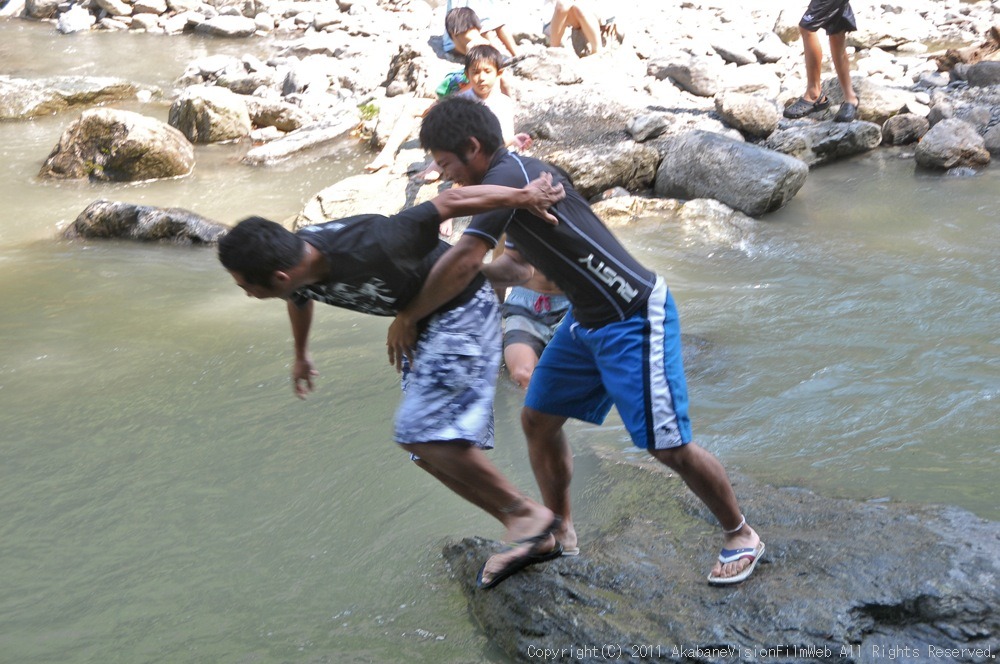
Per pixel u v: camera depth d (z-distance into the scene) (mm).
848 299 6027
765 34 12633
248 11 14906
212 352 5891
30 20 15477
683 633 3096
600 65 10812
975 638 3020
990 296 5906
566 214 3154
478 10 10844
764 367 5234
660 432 3125
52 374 5688
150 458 4809
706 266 6785
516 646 3273
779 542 3453
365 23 14148
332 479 4535
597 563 3482
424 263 3221
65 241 7906
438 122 3234
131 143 9062
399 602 3676
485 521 4129
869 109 9094
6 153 10000
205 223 7762
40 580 3957
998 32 10812
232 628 3617
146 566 4016
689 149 7992
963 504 3865
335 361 5711
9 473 4723
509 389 5230
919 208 7500
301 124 10461
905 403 4758
